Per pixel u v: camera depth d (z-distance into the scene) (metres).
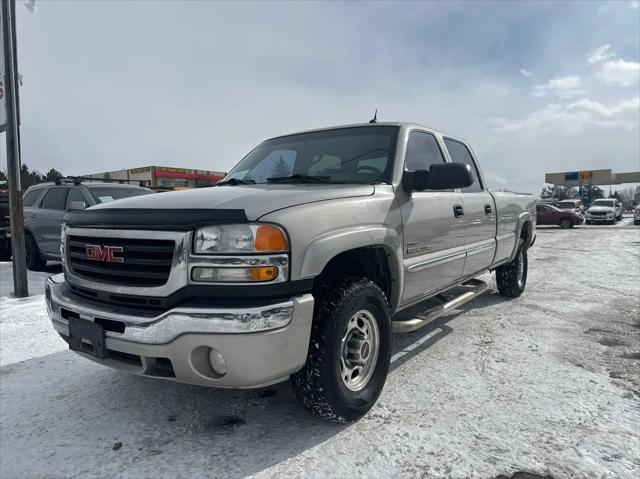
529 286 6.86
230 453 2.39
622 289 6.59
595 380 3.24
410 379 3.27
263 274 2.15
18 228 6.41
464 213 4.05
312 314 2.30
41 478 2.23
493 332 4.39
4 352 4.10
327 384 2.42
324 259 2.36
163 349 2.18
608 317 4.95
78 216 2.71
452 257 3.83
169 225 2.25
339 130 3.79
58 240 8.35
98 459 2.37
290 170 3.60
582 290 6.52
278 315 2.14
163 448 2.46
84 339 2.49
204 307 2.12
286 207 2.32
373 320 2.79
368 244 2.69
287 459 2.32
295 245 2.24
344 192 2.72
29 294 6.64
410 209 3.21
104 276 2.51
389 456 2.33
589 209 32.41
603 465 2.22
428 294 3.68
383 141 3.45
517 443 2.43
